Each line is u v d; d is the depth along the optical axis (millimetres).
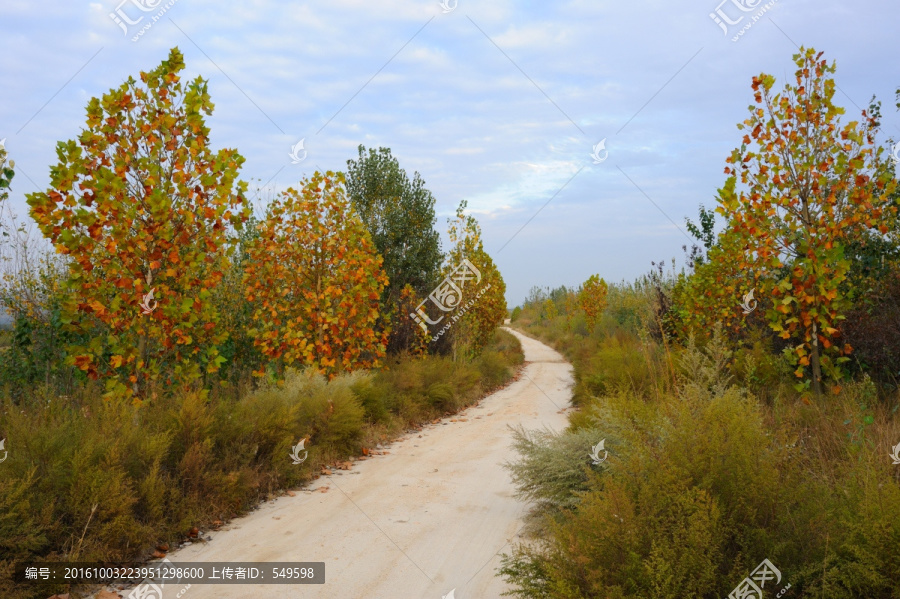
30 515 4215
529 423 11164
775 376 7910
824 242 7258
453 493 6582
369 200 16141
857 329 7602
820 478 4129
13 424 4898
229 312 10469
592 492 3928
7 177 6004
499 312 21578
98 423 5492
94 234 6051
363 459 8484
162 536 4965
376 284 11258
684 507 3117
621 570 2984
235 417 6641
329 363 10156
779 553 2971
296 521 5680
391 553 4789
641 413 5156
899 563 2697
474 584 4168
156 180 6316
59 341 8227
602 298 30984
